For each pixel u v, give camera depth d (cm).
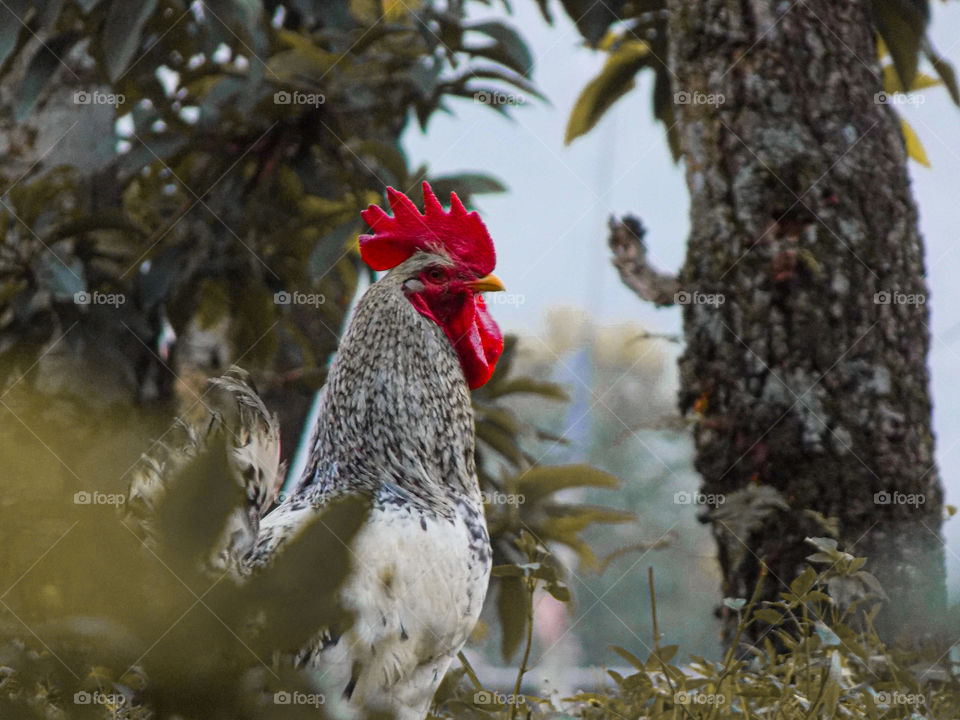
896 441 425
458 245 361
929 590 409
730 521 389
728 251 448
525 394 630
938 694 351
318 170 608
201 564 126
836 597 314
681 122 476
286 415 661
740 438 436
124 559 118
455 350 354
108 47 505
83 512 115
